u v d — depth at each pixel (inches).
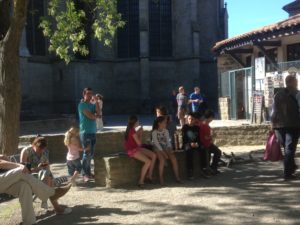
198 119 375.2
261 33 666.2
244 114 833.5
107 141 534.6
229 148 546.3
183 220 247.0
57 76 1368.1
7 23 371.2
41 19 466.6
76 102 1354.6
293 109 340.8
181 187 337.7
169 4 1549.0
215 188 328.5
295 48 677.9
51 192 254.2
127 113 1517.0
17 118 349.4
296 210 256.7
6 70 343.3
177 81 1552.7
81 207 285.9
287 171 346.0
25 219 243.6
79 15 461.1
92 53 1453.0
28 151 294.8
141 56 1488.7
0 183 240.1
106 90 1487.5
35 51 1320.1
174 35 1556.3
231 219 244.7
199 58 1531.7
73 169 363.3
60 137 513.3
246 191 312.3
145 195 314.0
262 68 709.9
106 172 346.0
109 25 455.2
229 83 868.0
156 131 355.9
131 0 1513.3
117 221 250.7
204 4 1611.7
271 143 379.6
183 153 374.3
